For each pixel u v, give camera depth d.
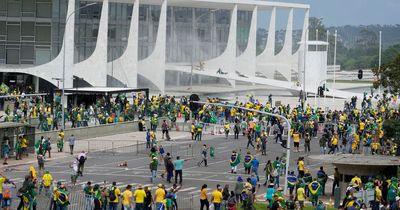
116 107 106.94
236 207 53.28
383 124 88.69
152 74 153.25
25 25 137.88
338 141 93.62
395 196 54.12
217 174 72.44
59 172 71.38
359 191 53.94
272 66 182.00
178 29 170.00
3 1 137.50
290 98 159.00
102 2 144.75
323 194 62.06
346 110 119.00
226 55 168.75
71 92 111.19
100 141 92.62
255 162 66.69
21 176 68.56
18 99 105.75
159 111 111.00
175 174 65.94
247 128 97.19
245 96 159.88
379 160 62.88
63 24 138.12
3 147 74.69
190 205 56.88
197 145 91.44
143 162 78.94
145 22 162.88
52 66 136.00
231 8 172.25
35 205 51.66
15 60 138.38
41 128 92.94
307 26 182.88
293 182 60.72
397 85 103.12
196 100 74.62
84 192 54.78
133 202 53.25
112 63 148.75
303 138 98.50
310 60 164.12
